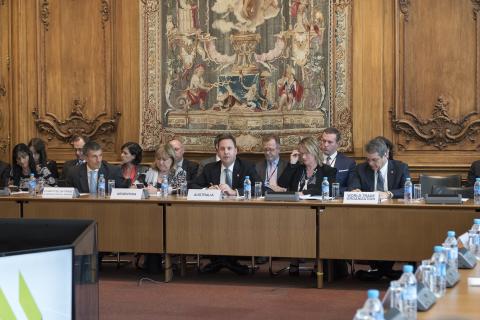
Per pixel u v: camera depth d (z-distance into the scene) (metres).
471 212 6.24
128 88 9.64
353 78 8.98
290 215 6.57
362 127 8.98
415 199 6.89
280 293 6.45
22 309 2.90
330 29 9.02
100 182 7.43
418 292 3.04
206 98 9.45
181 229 6.80
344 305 5.97
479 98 8.79
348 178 7.49
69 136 9.84
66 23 9.86
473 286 3.51
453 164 8.81
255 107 9.32
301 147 7.29
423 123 8.91
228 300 6.18
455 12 8.85
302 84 9.11
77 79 9.84
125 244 6.91
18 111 9.88
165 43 9.51
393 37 8.96
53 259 2.97
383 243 6.40
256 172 7.61
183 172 7.96
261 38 9.29
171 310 5.84
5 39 9.88
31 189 7.58
